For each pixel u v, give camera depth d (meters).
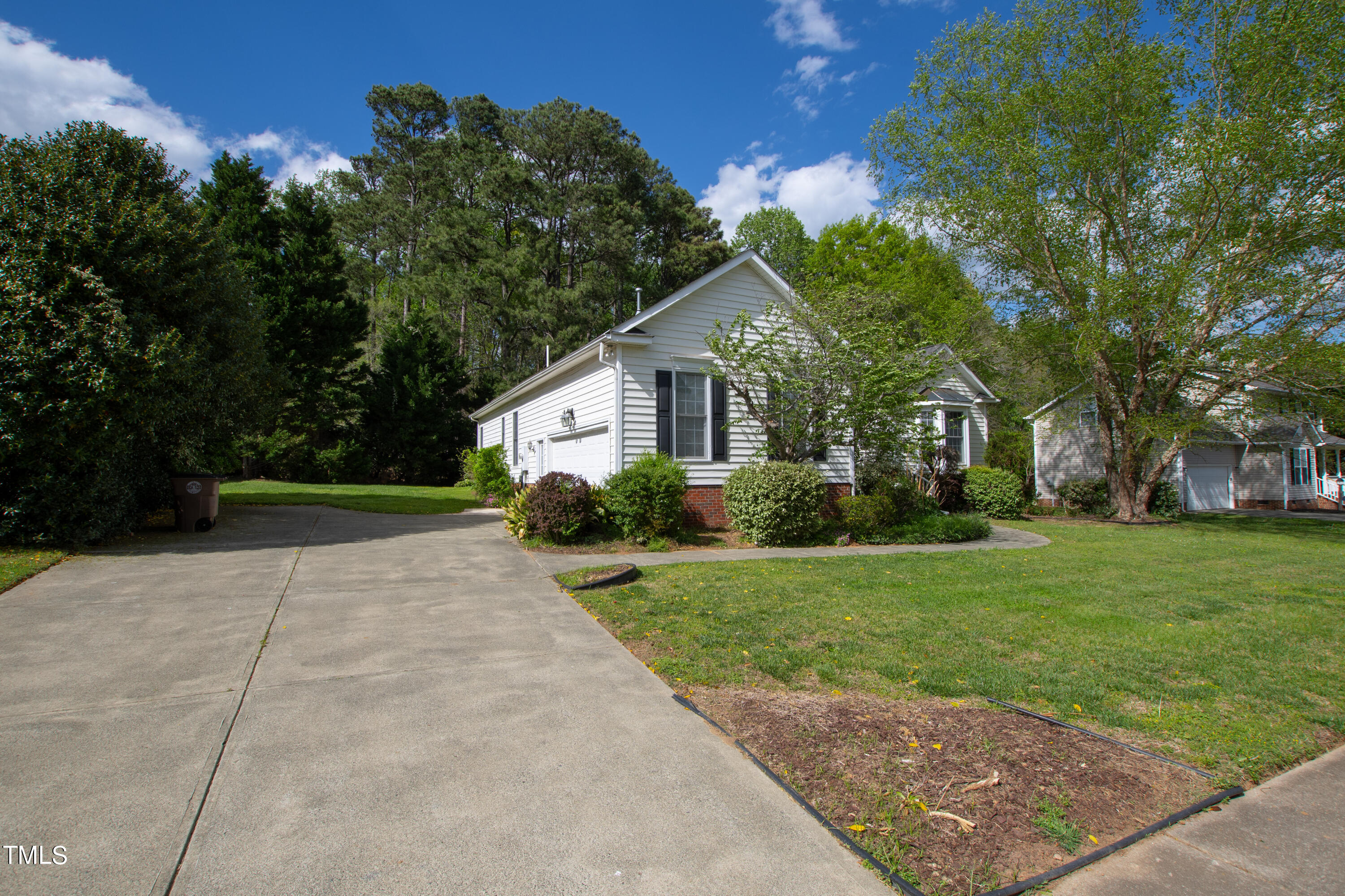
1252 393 15.88
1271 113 13.32
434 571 7.64
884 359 11.23
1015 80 16.00
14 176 8.13
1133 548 11.02
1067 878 2.32
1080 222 15.85
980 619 5.69
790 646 4.85
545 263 35.31
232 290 10.43
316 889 2.19
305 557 8.35
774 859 2.39
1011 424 27.20
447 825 2.57
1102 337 15.20
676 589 6.80
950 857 2.40
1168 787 2.95
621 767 3.05
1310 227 13.71
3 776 2.88
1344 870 2.38
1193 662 4.63
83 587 6.43
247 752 3.15
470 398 31.47
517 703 3.79
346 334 26.31
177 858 2.34
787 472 10.64
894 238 29.66
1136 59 14.47
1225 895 2.23
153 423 8.80
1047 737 3.39
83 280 8.06
